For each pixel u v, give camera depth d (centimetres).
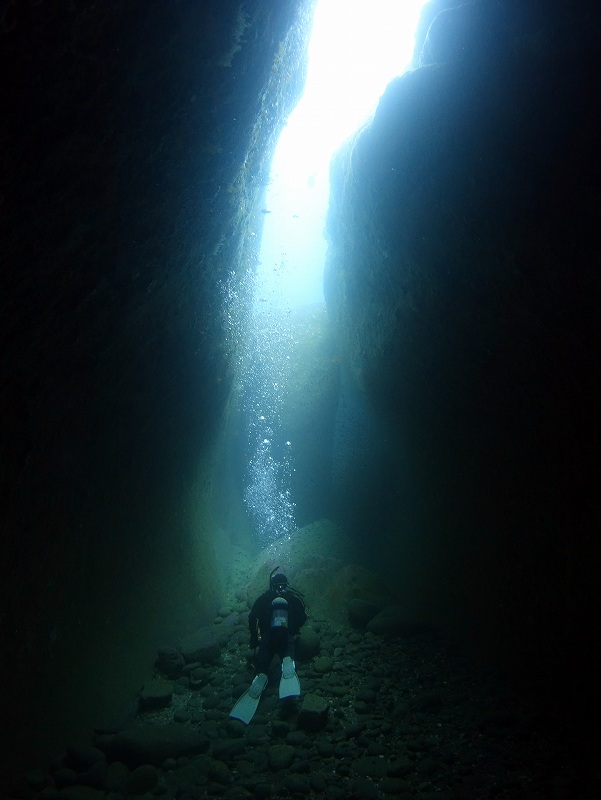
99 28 191
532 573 381
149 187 289
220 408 680
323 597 587
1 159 182
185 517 558
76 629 337
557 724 332
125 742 315
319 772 308
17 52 165
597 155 282
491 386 413
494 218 350
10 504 266
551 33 315
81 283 268
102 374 333
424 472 569
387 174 439
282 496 875
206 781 300
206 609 561
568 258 307
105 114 221
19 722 276
